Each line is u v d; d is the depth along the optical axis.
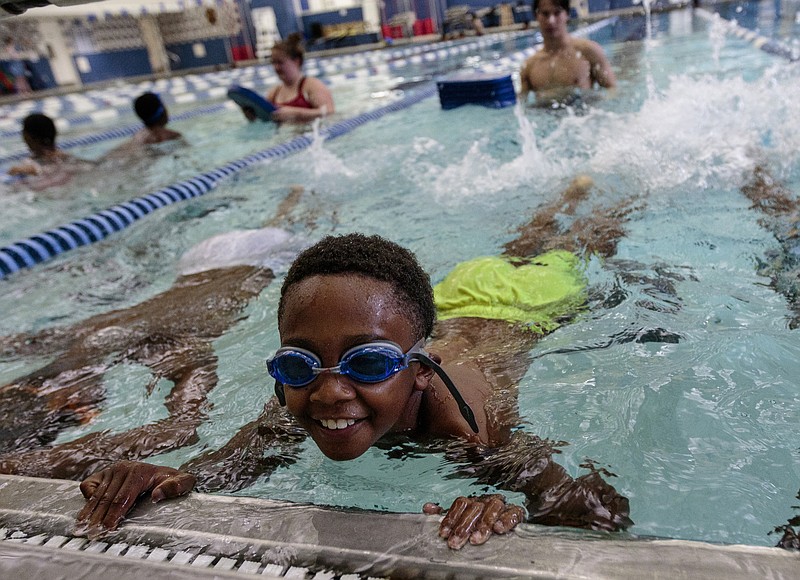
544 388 1.51
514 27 13.09
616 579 0.83
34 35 12.90
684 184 2.73
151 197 3.78
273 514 1.03
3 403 1.76
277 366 1.09
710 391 1.44
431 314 1.25
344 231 2.79
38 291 2.66
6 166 5.39
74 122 8.20
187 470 1.35
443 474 1.27
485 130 4.24
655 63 5.92
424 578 0.87
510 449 1.30
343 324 1.05
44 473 1.42
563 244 2.29
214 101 8.61
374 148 4.23
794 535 1.01
